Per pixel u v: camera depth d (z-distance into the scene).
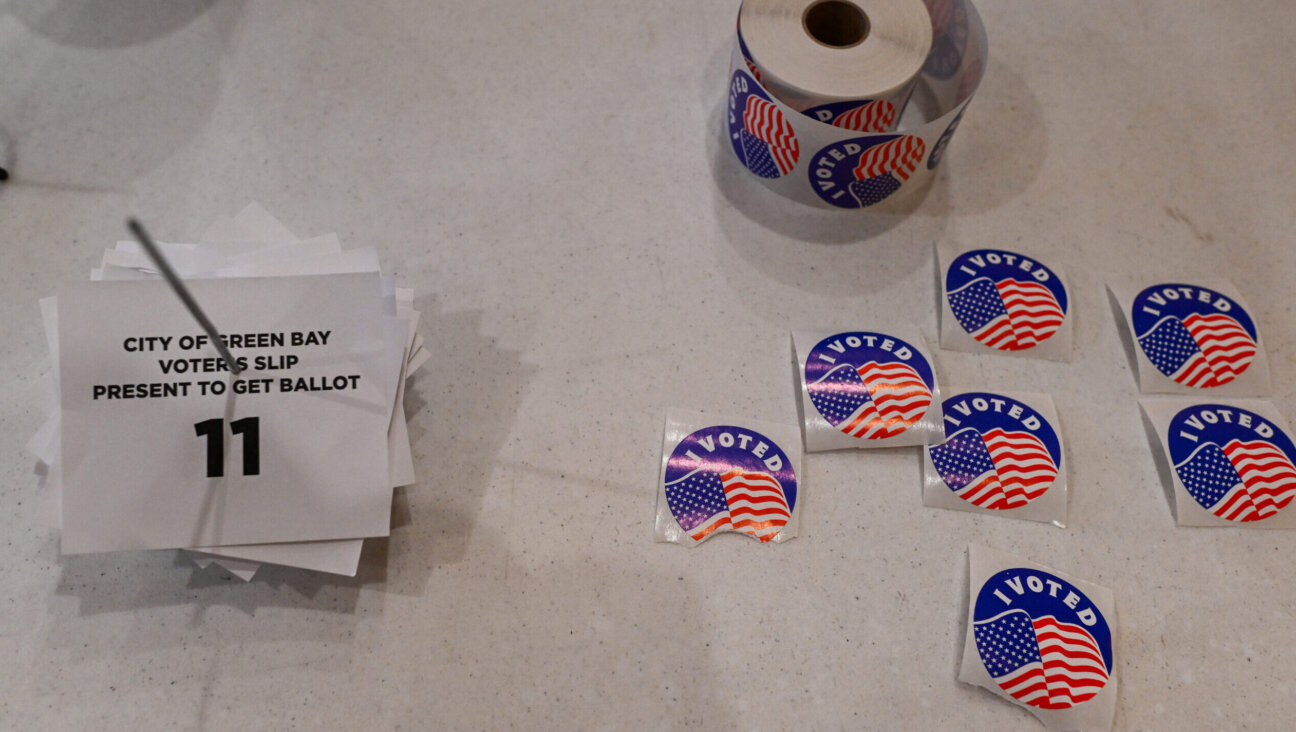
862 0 0.43
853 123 0.43
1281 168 0.47
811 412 0.41
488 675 0.37
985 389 0.42
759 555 0.39
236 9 0.48
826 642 0.38
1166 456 0.41
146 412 0.35
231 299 0.36
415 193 0.45
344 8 0.49
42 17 0.47
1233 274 0.45
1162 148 0.47
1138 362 0.43
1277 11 0.51
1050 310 0.43
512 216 0.44
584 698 0.37
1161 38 0.50
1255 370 0.43
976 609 0.39
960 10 0.45
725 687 0.38
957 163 0.46
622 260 0.44
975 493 0.40
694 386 0.42
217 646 0.37
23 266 0.42
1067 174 0.47
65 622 0.37
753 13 0.43
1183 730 0.38
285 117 0.46
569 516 0.40
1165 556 0.40
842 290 0.44
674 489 0.40
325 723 0.37
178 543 0.35
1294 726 0.38
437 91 0.47
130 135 0.45
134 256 0.38
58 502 0.35
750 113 0.43
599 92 0.47
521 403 0.41
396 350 0.37
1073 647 0.38
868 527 0.40
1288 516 0.41
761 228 0.45
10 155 0.44
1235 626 0.39
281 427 0.36
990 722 0.38
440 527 0.39
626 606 0.39
